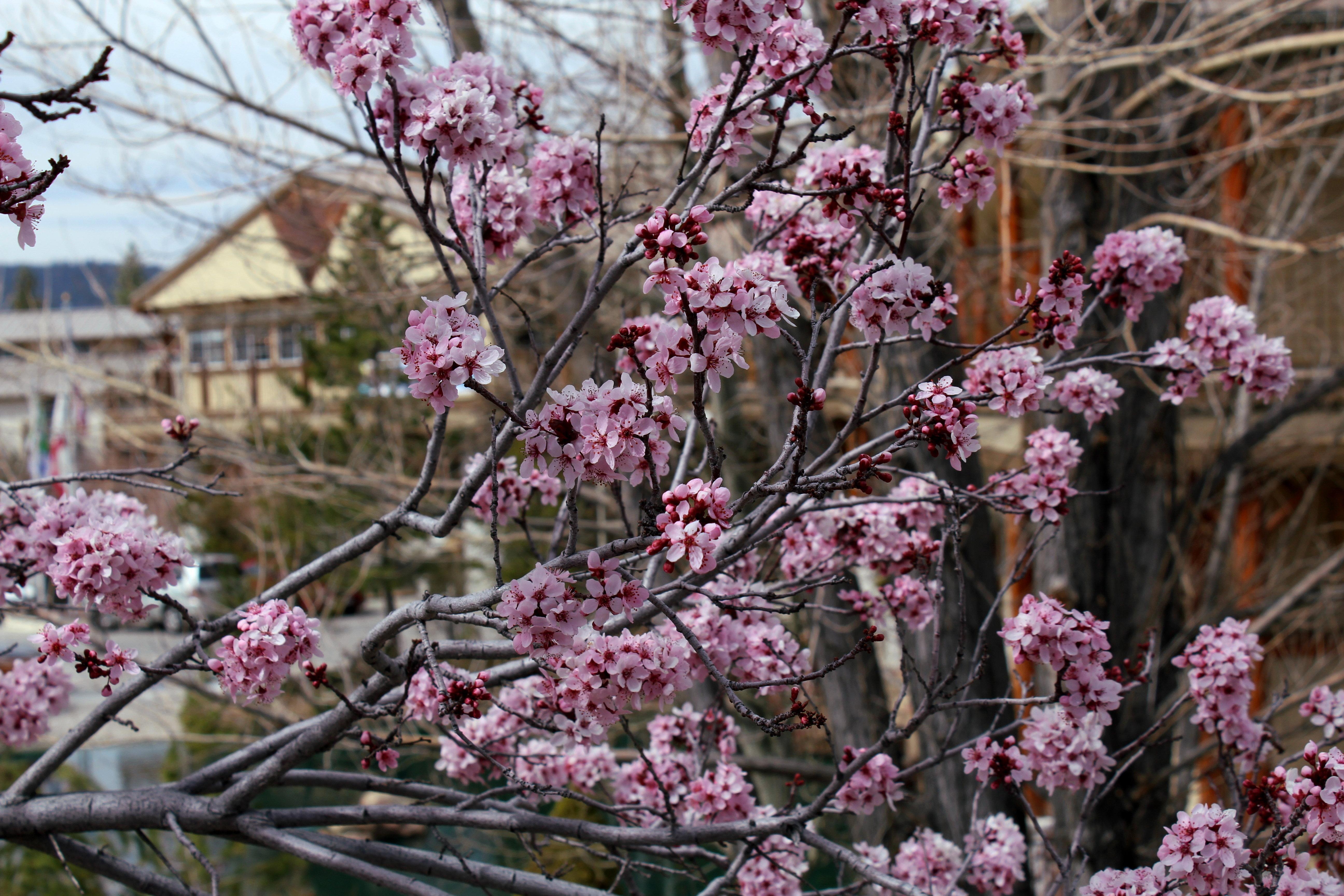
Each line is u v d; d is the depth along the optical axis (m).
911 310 2.17
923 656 5.78
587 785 3.42
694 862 3.15
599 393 1.86
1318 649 8.71
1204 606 7.32
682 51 6.82
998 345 2.62
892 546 3.27
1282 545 8.84
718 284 1.80
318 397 14.33
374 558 9.94
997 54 2.68
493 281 7.20
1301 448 9.40
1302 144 7.89
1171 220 6.21
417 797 2.90
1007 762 2.70
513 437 2.30
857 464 2.16
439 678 2.12
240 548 11.45
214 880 2.60
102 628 5.45
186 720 9.30
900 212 2.30
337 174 8.84
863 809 2.79
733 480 7.04
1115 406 2.99
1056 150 6.42
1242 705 2.90
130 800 2.86
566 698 2.01
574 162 2.80
